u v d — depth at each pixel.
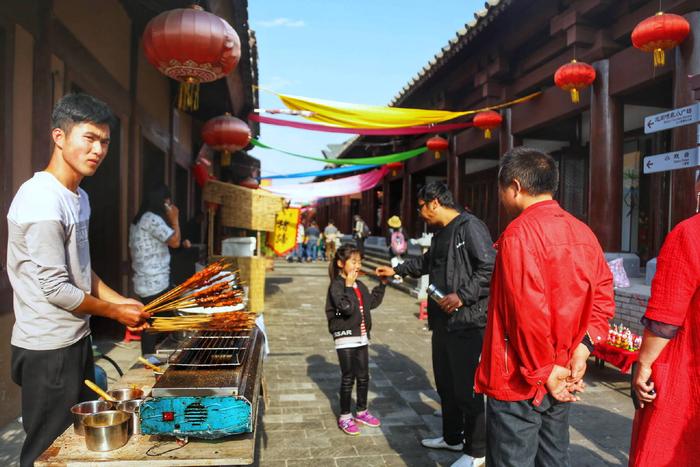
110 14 5.67
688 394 2.10
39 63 3.96
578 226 2.17
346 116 7.93
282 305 10.16
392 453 3.56
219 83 8.00
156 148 8.05
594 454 3.54
